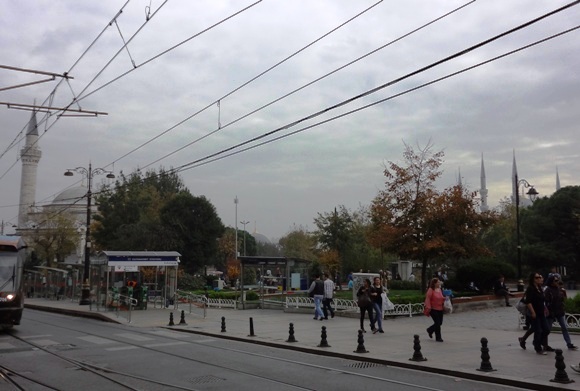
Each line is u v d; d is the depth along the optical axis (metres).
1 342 16.12
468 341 15.18
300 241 74.62
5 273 18.89
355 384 9.77
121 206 62.59
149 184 72.38
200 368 11.45
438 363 11.59
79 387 9.62
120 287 29.80
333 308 24.34
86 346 15.11
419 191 29.94
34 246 71.44
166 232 53.41
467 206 28.78
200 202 56.69
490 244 56.44
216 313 26.41
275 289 38.50
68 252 67.94
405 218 29.75
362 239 49.34
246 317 24.03
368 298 17.50
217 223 57.41
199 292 38.22
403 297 24.00
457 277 30.80
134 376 10.56
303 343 15.18
